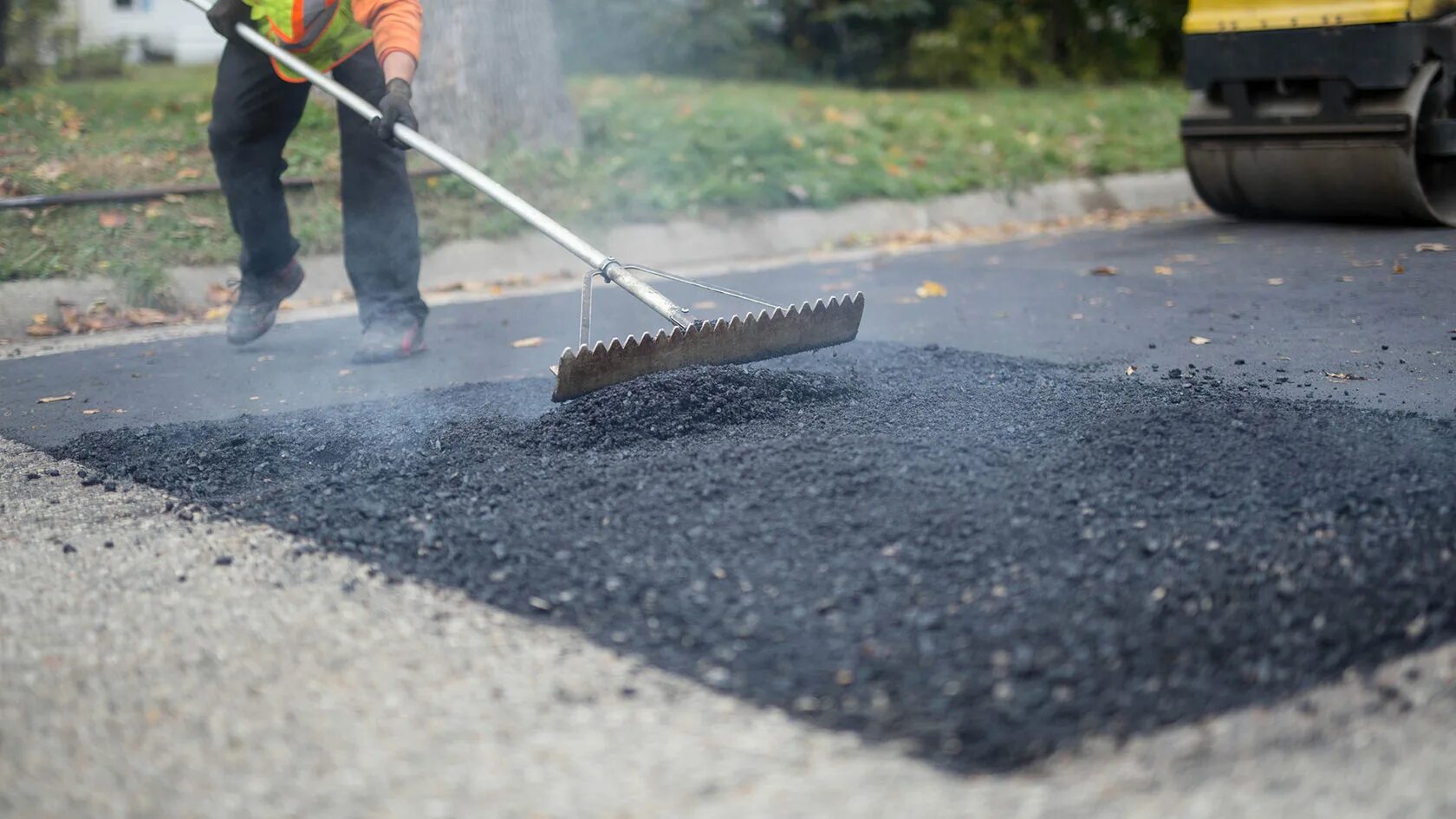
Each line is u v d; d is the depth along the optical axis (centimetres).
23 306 639
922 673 211
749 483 303
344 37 488
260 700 214
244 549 286
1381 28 734
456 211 795
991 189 982
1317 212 823
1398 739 191
